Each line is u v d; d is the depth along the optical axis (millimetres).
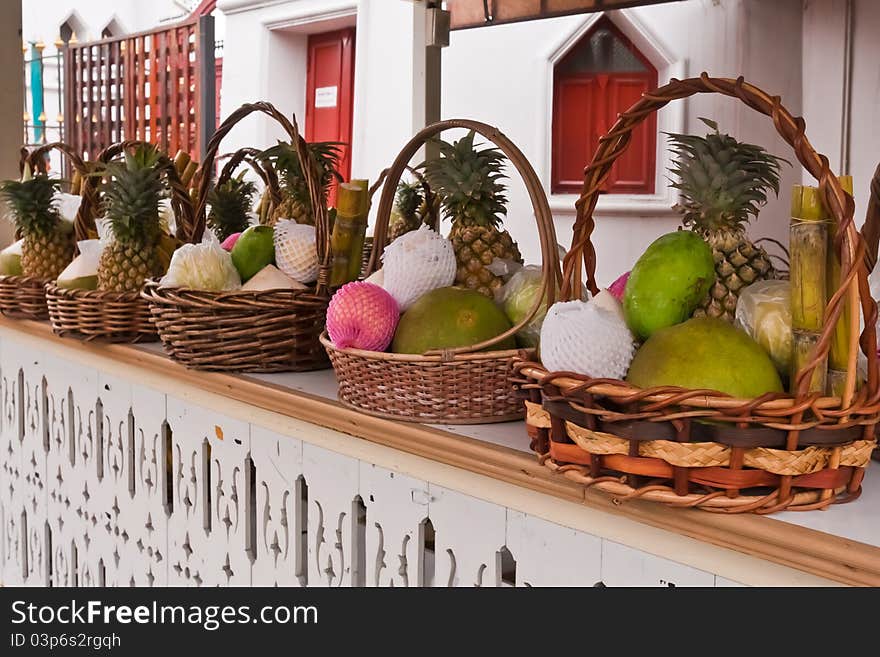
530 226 4434
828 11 3213
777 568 946
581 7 2812
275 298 1618
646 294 1095
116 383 2062
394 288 1413
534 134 4355
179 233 1997
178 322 1652
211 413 1773
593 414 969
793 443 908
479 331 1304
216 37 7246
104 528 2148
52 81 7836
